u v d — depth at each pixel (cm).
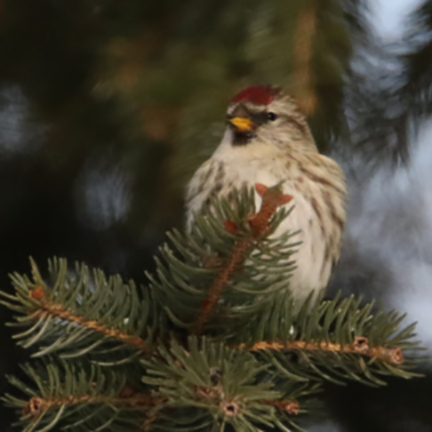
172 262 562
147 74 837
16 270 975
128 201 881
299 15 782
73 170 959
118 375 603
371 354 580
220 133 833
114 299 591
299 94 779
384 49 862
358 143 891
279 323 598
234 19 823
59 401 578
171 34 860
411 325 583
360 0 816
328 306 599
